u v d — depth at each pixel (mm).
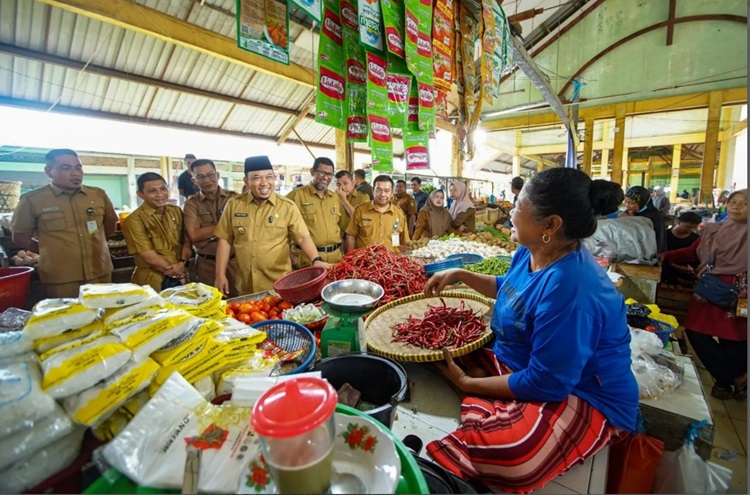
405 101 1705
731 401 2521
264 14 1175
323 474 540
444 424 1144
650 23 9641
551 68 11109
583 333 983
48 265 2680
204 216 3166
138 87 5328
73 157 2701
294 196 3201
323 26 1411
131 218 2730
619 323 1093
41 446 609
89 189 2912
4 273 2051
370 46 1456
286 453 517
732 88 9062
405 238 3578
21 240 2672
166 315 859
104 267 2943
